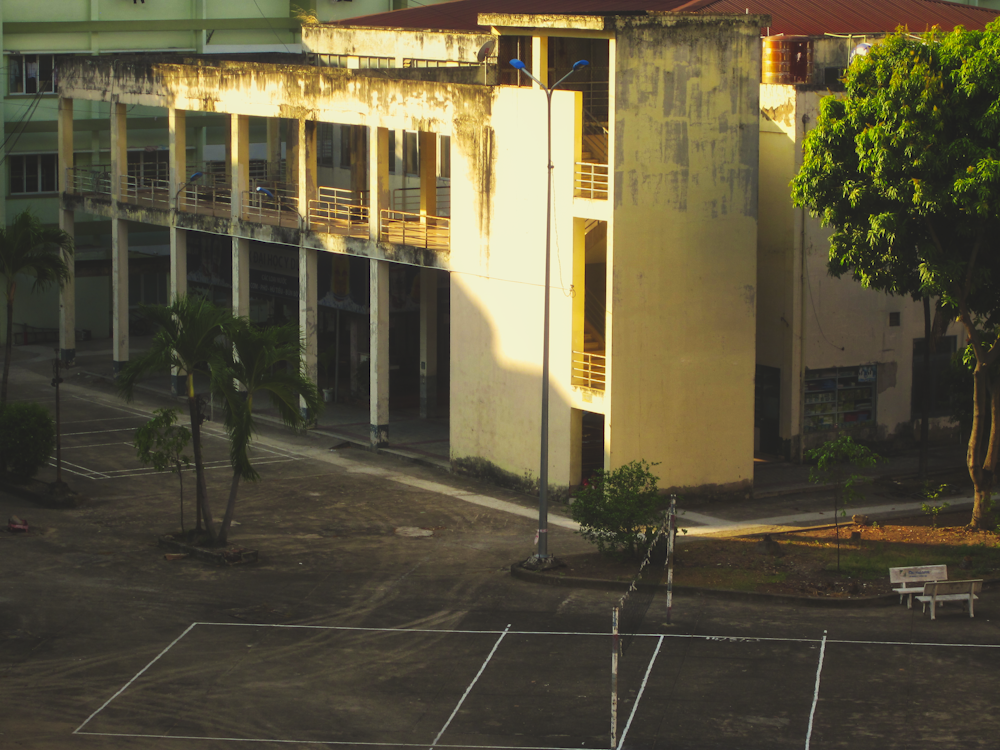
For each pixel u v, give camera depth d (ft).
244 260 148.77
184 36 199.93
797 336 127.65
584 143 117.08
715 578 91.15
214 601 86.89
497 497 116.06
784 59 129.49
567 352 110.83
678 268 109.81
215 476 121.39
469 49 144.77
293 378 97.81
